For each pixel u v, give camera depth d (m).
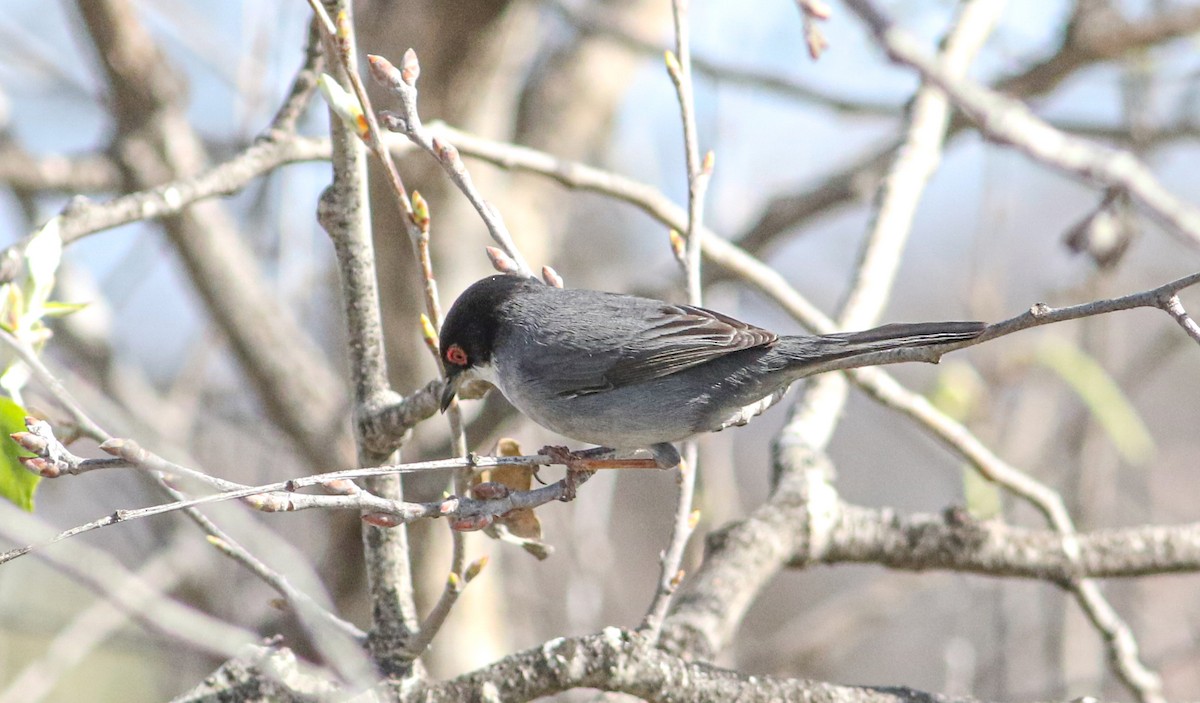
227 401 13.83
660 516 16.94
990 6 10.45
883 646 15.96
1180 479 16.88
